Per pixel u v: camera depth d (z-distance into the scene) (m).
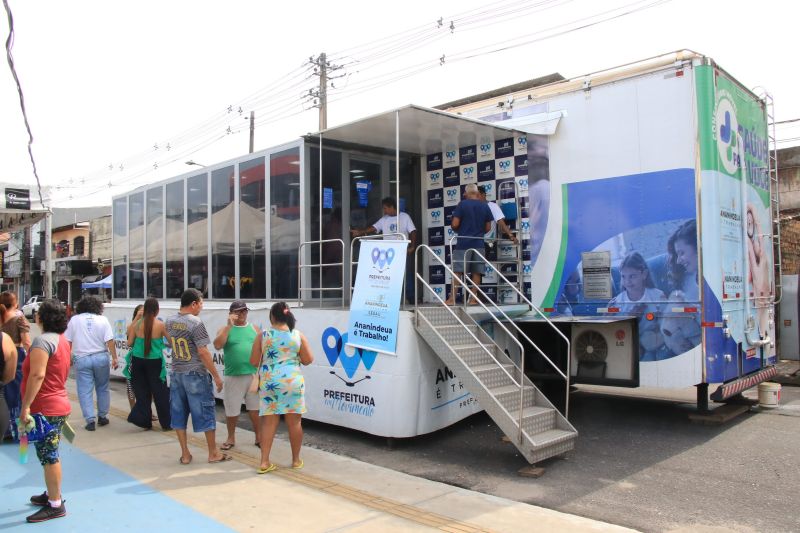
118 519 4.44
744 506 4.84
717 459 6.14
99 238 38.53
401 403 6.51
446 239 9.57
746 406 8.35
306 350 5.89
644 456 6.29
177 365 5.94
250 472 5.68
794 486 5.32
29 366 4.39
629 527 4.40
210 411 6.00
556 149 8.09
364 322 6.91
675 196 7.05
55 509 4.45
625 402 9.19
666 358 7.04
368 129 8.09
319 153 8.69
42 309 4.58
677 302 6.98
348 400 7.04
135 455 6.27
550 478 5.59
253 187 9.41
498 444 6.80
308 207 8.47
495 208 8.59
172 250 11.38
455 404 7.12
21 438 4.35
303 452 6.44
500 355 6.88
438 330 6.48
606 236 7.58
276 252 8.93
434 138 8.62
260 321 8.42
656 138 7.22
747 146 7.91
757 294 7.98
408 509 4.67
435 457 6.31
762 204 8.36
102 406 7.69
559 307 7.97
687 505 4.86
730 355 7.00
